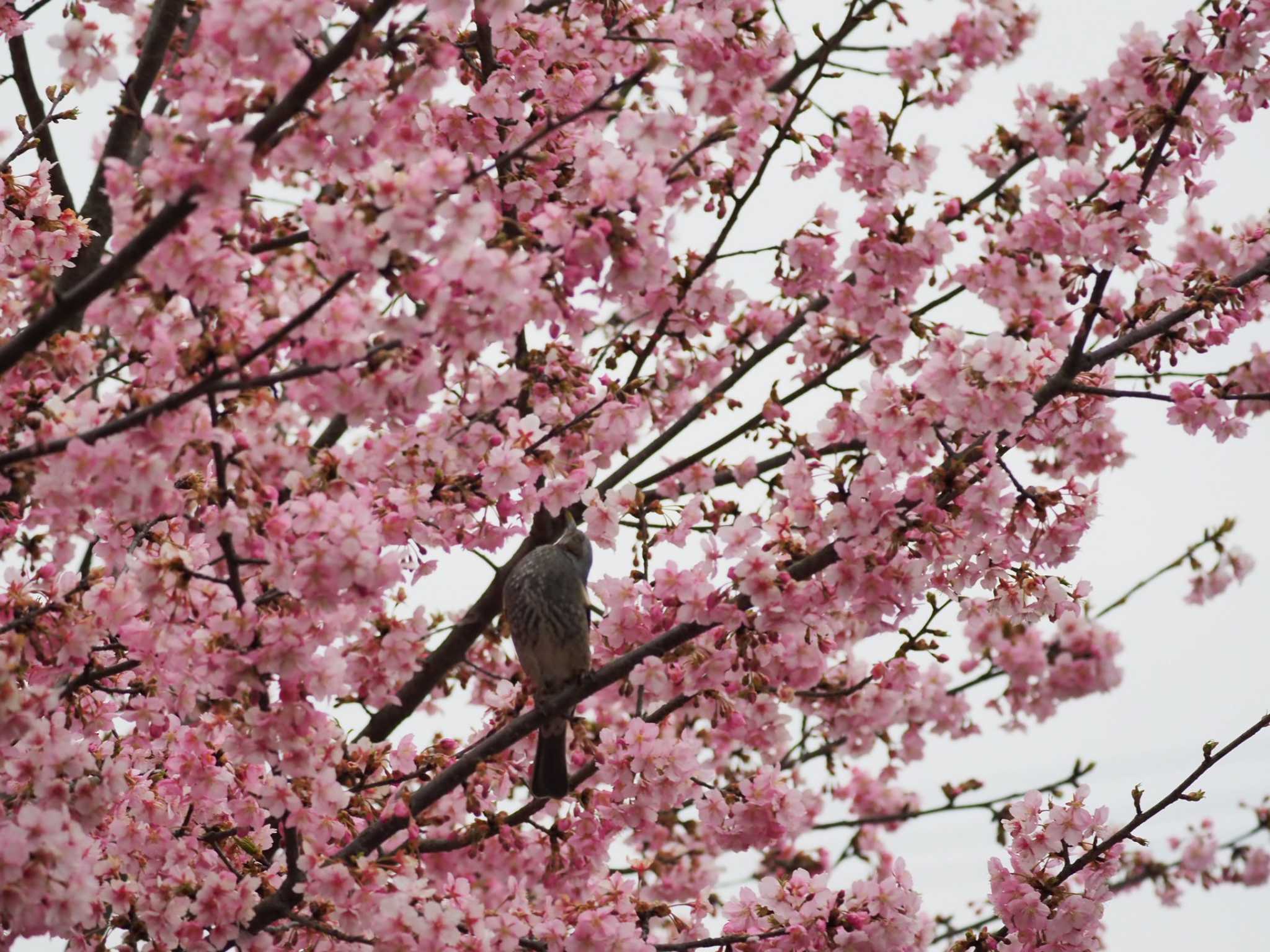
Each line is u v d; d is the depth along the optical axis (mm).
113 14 12234
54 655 9211
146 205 7758
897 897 10812
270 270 10531
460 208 7773
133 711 10031
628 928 10688
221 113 7680
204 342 8039
